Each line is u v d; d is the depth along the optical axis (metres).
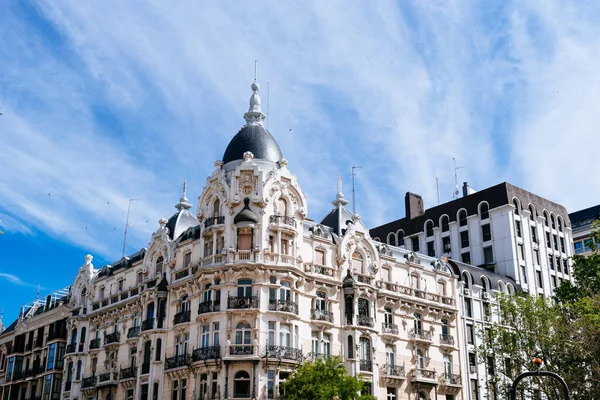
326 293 63.81
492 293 80.56
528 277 88.44
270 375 56.94
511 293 81.56
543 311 62.16
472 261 91.25
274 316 58.44
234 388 56.41
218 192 63.31
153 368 64.31
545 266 92.50
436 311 72.44
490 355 65.88
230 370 56.72
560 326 58.66
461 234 93.88
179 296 65.12
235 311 57.81
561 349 58.34
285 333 58.94
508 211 89.62
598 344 54.44
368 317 64.69
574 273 66.62
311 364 53.91
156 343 65.25
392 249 72.88
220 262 60.06
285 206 63.47
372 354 63.91
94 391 71.69
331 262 65.50
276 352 57.06
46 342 84.19
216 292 60.12
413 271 72.50
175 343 63.75
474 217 92.69
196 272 61.81
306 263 62.72
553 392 58.22
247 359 56.16
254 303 58.06
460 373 71.88
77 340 77.12
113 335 72.00
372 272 67.94
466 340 74.44
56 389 78.56
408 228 99.94
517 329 62.78
